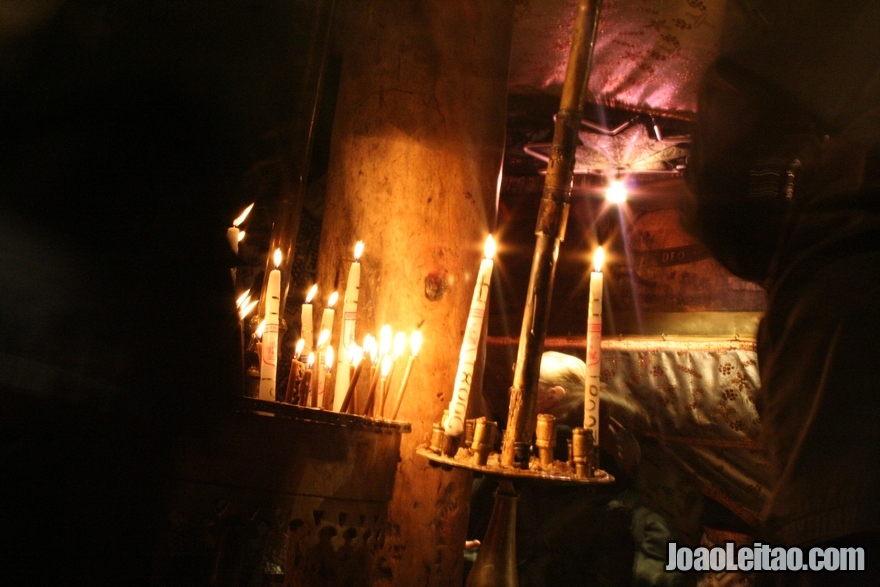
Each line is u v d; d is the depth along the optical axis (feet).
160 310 3.41
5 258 3.14
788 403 2.87
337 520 3.94
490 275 5.23
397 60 6.15
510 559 4.89
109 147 3.36
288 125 7.20
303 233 8.50
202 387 3.50
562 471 4.87
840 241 2.84
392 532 5.47
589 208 13.50
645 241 12.93
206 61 3.73
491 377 12.67
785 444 2.85
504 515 4.98
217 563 3.54
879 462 2.53
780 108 3.26
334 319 5.98
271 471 3.67
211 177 3.68
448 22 6.16
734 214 3.34
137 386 3.32
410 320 5.80
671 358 11.63
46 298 3.17
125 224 3.35
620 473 8.41
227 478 3.56
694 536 9.86
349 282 5.22
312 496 3.84
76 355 3.19
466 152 6.10
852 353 2.65
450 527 5.69
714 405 11.05
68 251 3.24
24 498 3.07
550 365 7.58
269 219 7.74
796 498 2.63
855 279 2.75
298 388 4.86
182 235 3.50
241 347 3.75
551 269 5.18
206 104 3.69
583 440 4.82
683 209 3.66
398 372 5.71
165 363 3.40
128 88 3.43
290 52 7.27
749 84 3.33
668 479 10.13
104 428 3.24
